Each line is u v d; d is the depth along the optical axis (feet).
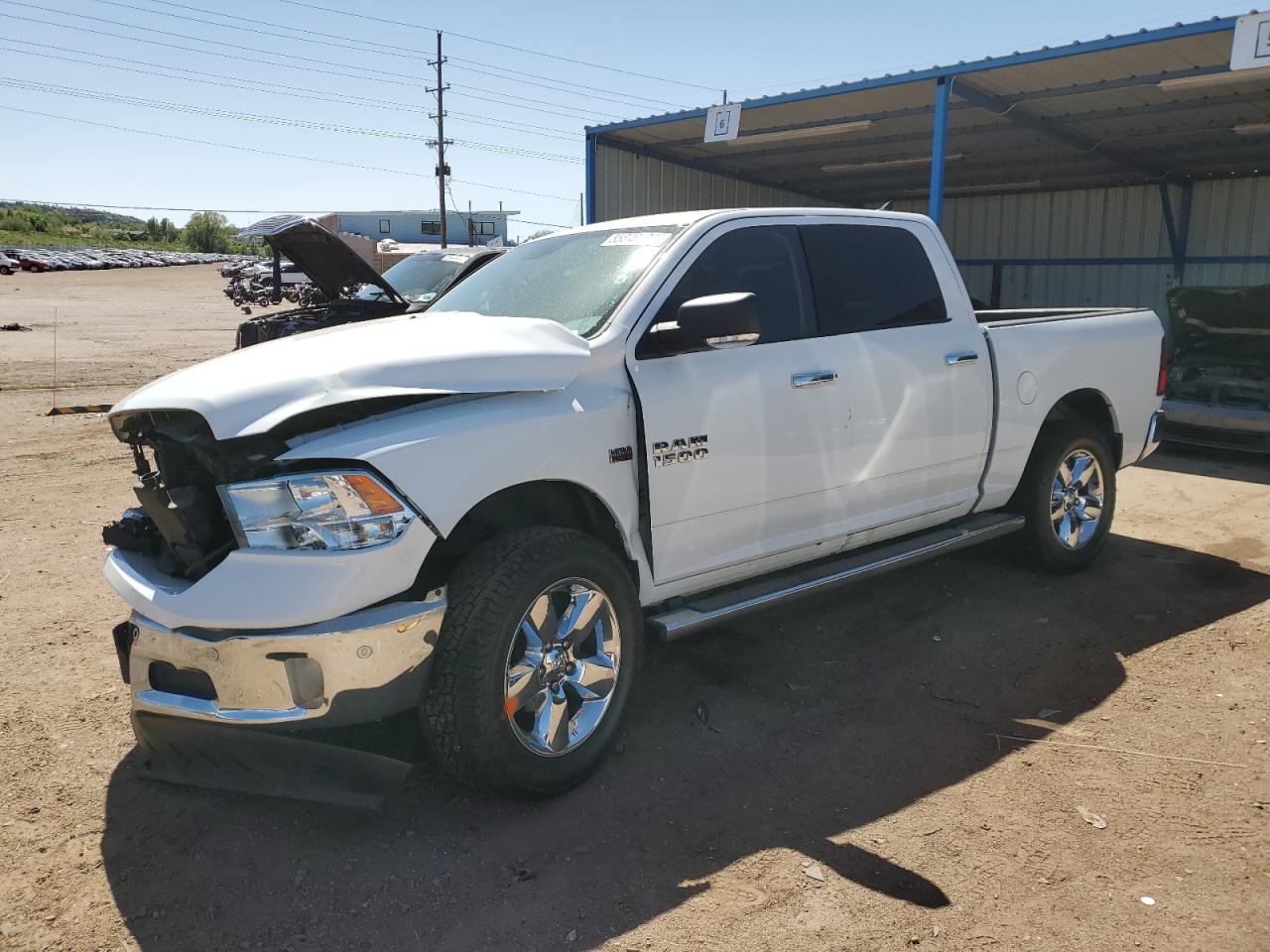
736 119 38.19
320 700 9.13
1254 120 38.81
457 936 8.46
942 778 10.96
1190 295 29.27
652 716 12.52
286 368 9.78
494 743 9.77
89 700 12.92
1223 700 12.75
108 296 132.36
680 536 11.81
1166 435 29.12
